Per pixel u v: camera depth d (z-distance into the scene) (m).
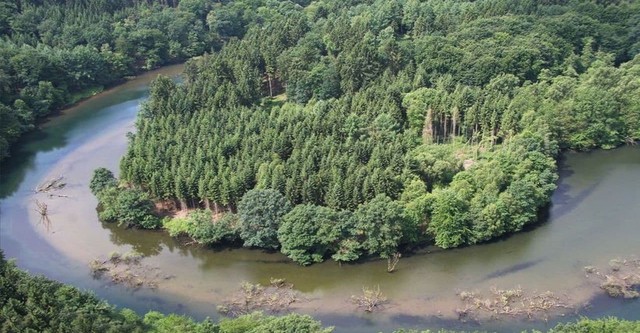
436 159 185.12
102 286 154.75
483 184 175.88
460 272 156.88
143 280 156.75
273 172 175.50
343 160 180.00
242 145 197.62
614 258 160.62
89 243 175.00
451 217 164.00
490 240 169.50
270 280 155.00
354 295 148.38
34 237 178.75
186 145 199.38
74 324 110.25
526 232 173.62
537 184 180.38
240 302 146.50
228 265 162.50
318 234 157.38
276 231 162.62
